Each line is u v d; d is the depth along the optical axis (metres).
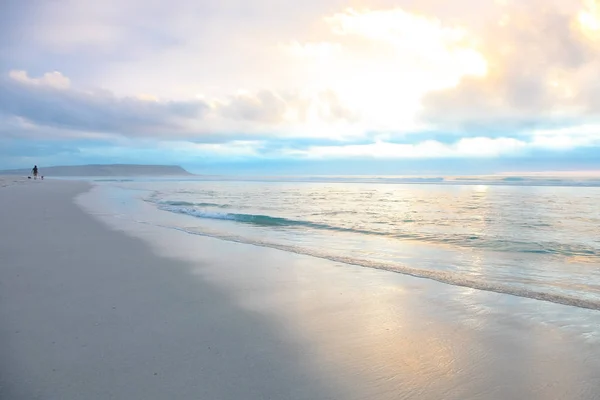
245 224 12.33
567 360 3.37
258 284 5.63
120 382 2.89
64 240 8.70
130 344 3.55
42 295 4.91
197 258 7.28
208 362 3.23
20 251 7.48
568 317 4.42
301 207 17.73
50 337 3.67
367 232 10.87
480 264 7.20
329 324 4.15
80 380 2.91
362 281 5.88
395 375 3.08
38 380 2.90
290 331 3.93
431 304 4.84
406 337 3.83
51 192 24.91
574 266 7.06
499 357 3.42
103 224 11.38
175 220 13.07
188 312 4.43
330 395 2.77
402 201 20.47
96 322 4.06
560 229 10.99
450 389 2.88
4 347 3.45
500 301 4.99
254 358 3.32
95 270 6.20
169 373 3.04
